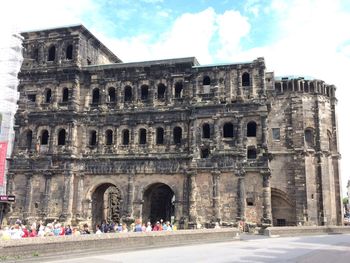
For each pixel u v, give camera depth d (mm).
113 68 78625
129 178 73625
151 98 76125
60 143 78938
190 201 69438
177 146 73062
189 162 71438
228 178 69375
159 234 44812
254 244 47031
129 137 75688
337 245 44188
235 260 30500
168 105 75000
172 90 75438
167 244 45375
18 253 29219
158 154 73375
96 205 78312
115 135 76375
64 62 80188
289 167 80750
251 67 72312
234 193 68500
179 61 75438
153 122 75000
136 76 77750
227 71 73250
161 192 87312
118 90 78125
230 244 47656
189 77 74938
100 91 78812
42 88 80812
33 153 78062
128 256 34344
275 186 80750
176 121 74062
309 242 48844
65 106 78812
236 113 71125
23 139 79625
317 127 81688
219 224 67562
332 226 70688
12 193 77812
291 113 82438
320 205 78688
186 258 32281
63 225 71500
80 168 76250
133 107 76625
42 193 76125
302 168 79750
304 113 82000
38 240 31125
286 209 80750
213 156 70438
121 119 76688
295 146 81000
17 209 76875
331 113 85562
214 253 36500
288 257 32344
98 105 78375
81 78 80375
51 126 78438
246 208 67625
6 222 75000
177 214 70188
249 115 70688
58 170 76062
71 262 30016
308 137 81938
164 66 76188
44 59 81688
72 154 76188
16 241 29391
